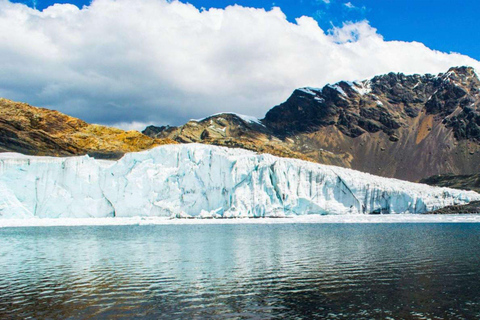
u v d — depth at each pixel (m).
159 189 108.56
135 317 29.05
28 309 30.77
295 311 30.22
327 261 48.88
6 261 49.00
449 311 30.17
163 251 56.69
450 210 137.25
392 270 43.59
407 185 144.75
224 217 111.44
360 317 29.02
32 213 101.44
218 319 28.64
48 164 103.25
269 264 46.97
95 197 105.50
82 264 47.06
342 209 126.00
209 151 113.44
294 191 121.75
